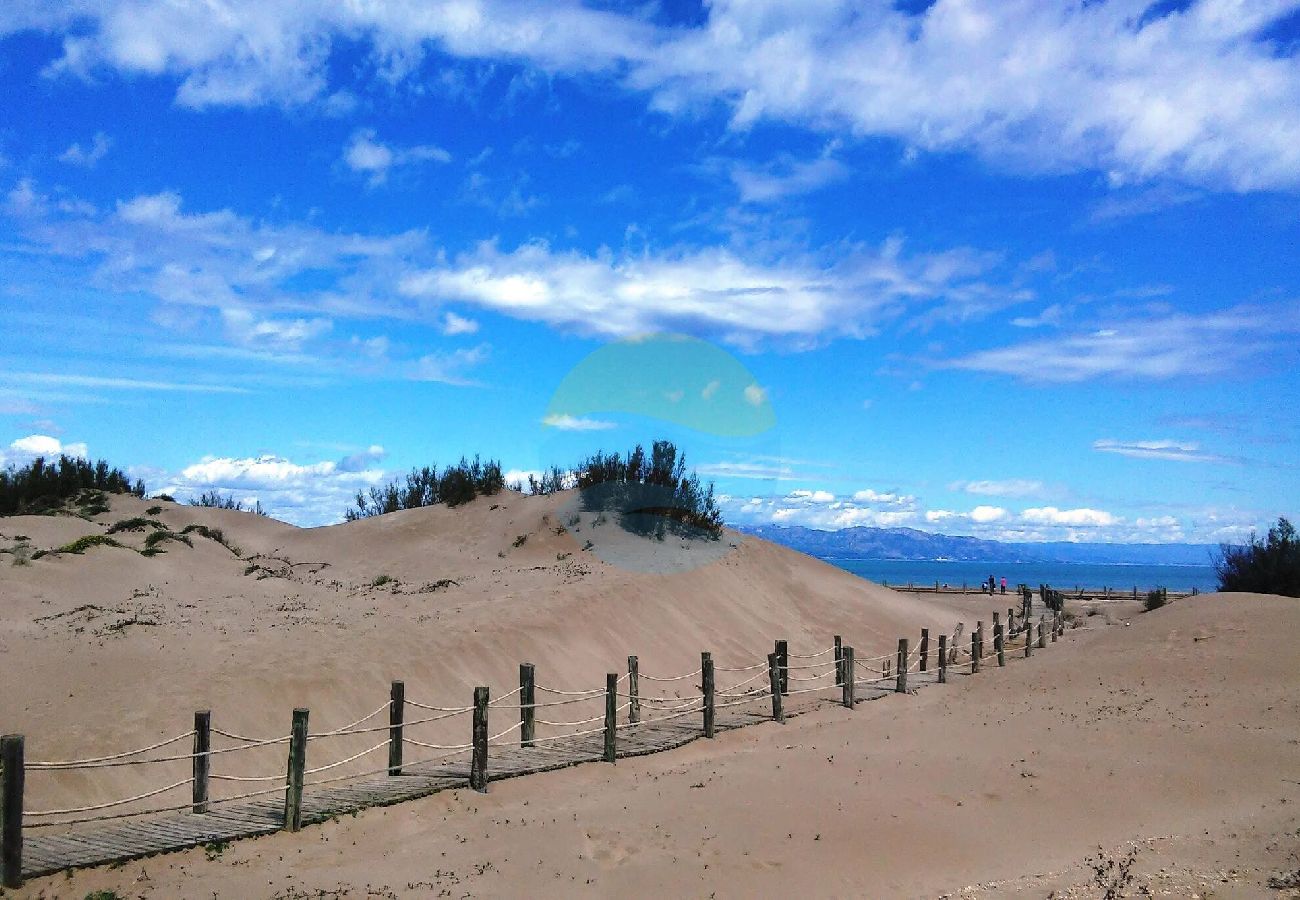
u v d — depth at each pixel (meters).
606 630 18.73
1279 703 14.09
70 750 10.30
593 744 13.68
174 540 23.28
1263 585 30.03
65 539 22.30
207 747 10.04
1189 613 20.72
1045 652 24.66
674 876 8.48
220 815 9.77
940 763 11.90
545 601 19.00
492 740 13.80
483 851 9.07
